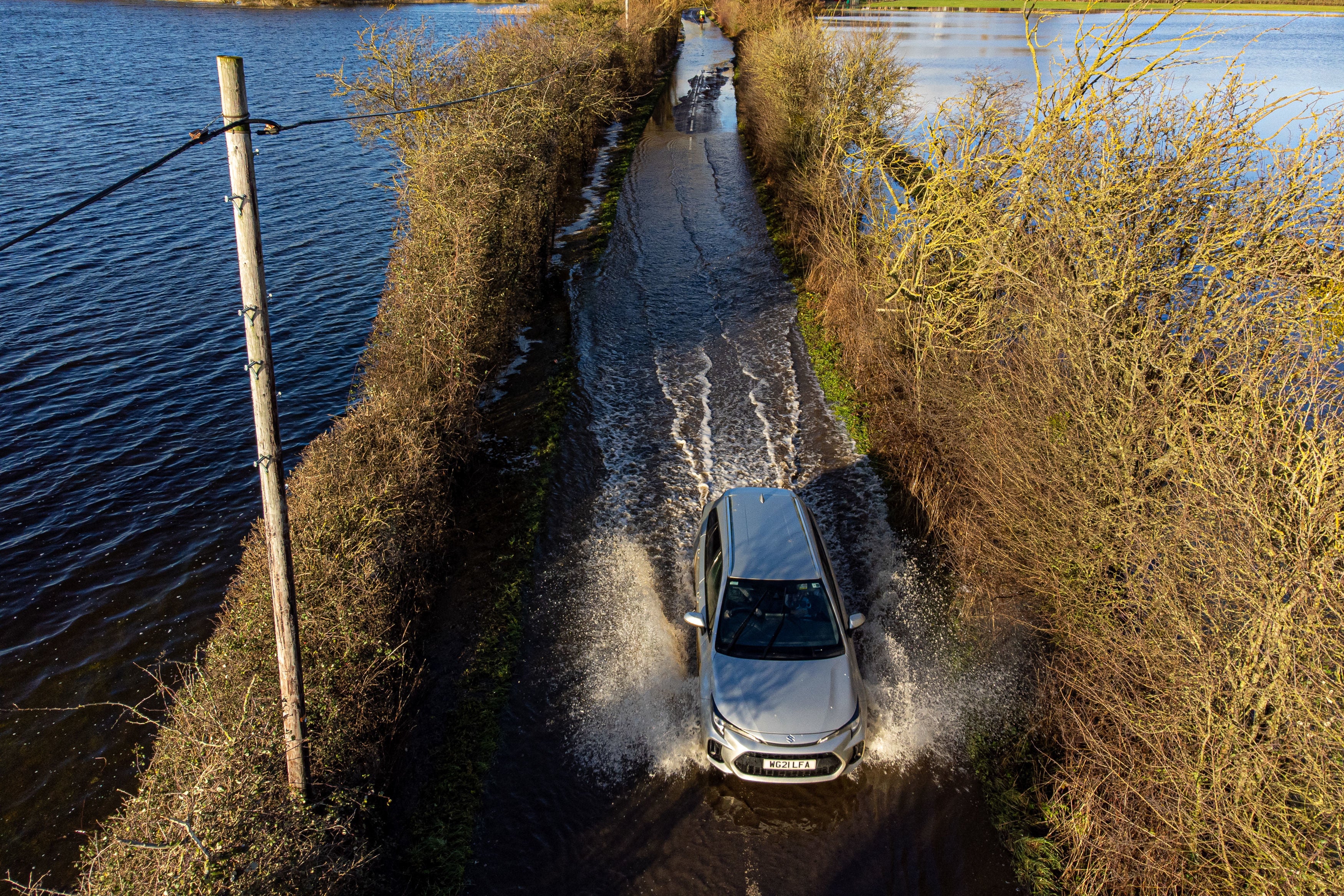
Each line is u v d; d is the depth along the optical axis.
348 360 18.45
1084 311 8.52
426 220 15.51
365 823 7.28
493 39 28.61
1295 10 50.25
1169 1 10.07
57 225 25.48
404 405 12.25
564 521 12.05
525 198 17.94
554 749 8.36
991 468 9.80
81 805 8.55
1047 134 10.59
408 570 9.96
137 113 38.38
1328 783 5.23
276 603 6.40
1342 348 7.51
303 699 6.67
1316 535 5.64
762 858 7.30
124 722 9.58
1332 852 5.39
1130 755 6.70
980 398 10.22
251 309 5.88
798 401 15.39
